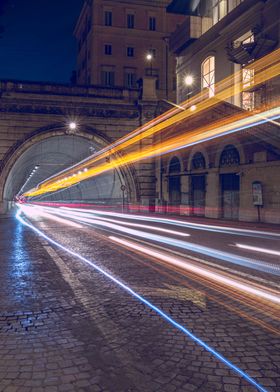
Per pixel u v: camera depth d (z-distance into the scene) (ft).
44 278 23.85
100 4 155.22
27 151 100.78
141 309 17.34
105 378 10.84
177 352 12.60
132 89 104.37
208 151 82.64
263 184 66.28
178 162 96.37
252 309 17.33
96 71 155.33
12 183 119.14
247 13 83.30
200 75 106.93
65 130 99.55
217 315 16.47
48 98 97.45
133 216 96.37
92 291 20.63
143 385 10.41
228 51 83.46
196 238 45.78
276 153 62.39
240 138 71.82
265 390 10.14
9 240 43.78
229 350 12.77
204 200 85.87
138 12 159.84
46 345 13.26
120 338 13.85
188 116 89.30
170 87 163.53
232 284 22.06
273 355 12.38
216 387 10.29
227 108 75.82
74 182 188.14
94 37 154.71
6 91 93.97
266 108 76.18
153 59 161.79
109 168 117.70
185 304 18.13
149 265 28.12
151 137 106.42
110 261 29.86
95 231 55.52
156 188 106.73
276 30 74.84
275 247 37.42
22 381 10.70
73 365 11.68
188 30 107.24
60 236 48.42
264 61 77.87
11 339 13.82
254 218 68.74
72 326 15.16
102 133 102.53
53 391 10.14
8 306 17.88
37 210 153.58
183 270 26.25
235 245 38.99
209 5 107.45
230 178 77.20
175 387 10.30
